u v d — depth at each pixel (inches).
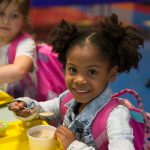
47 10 201.8
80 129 39.6
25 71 54.8
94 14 203.2
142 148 43.6
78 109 42.3
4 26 61.6
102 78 38.1
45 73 63.5
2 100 50.7
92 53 37.2
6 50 61.7
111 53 38.9
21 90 61.9
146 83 124.3
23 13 63.6
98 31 40.1
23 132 41.3
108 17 41.3
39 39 156.6
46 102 46.3
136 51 40.2
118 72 41.6
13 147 38.3
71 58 37.8
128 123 37.1
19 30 63.5
